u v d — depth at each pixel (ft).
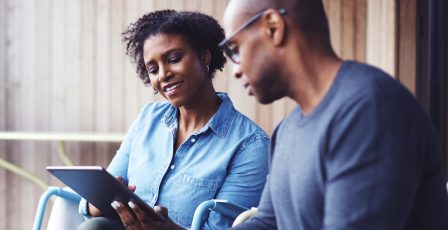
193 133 7.54
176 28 7.48
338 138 4.32
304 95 4.64
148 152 7.75
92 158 15.34
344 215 4.21
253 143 7.49
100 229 7.02
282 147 4.87
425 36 12.87
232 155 7.42
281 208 4.88
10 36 15.34
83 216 7.87
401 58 13.08
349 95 4.36
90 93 15.21
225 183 7.41
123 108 15.15
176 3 14.97
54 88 15.29
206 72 7.64
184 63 7.43
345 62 4.57
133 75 15.14
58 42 15.24
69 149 15.33
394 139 4.23
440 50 11.79
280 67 4.63
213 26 7.70
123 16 15.08
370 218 4.17
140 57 7.95
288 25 4.55
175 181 7.48
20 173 14.69
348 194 4.22
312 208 4.53
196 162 7.48
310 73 4.59
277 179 4.89
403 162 4.24
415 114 4.38
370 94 4.30
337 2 14.51
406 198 4.27
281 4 4.56
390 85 4.36
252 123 7.66
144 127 7.97
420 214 4.68
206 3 14.89
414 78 12.94
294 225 4.79
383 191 4.17
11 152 15.43
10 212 15.46
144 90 15.08
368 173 4.20
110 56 15.14
